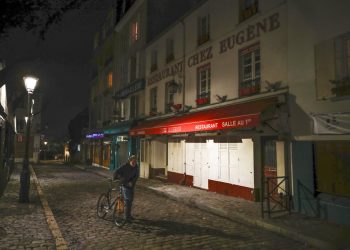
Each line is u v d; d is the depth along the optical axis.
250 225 8.88
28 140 11.72
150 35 23.03
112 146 29.14
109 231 7.92
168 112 19.09
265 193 11.69
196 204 11.52
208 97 15.44
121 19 27.80
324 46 8.98
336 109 8.58
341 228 7.91
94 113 40.84
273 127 10.55
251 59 12.65
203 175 15.21
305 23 9.71
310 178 9.38
